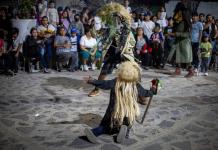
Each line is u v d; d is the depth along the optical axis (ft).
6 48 29.58
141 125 17.40
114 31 20.70
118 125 14.88
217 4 45.47
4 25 31.83
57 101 21.18
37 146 14.65
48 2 39.24
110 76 29.30
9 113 18.70
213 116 19.17
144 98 20.56
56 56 31.27
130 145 15.02
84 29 34.45
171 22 37.22
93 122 17.65
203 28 36.50
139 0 47.50
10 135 15.74
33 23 32.48
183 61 28.78
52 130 16.43
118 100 14.35
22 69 31.45
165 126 17.44
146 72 32.32
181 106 20.84
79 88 24.75
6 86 24.85
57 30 31.81
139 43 34.32
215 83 28.19
